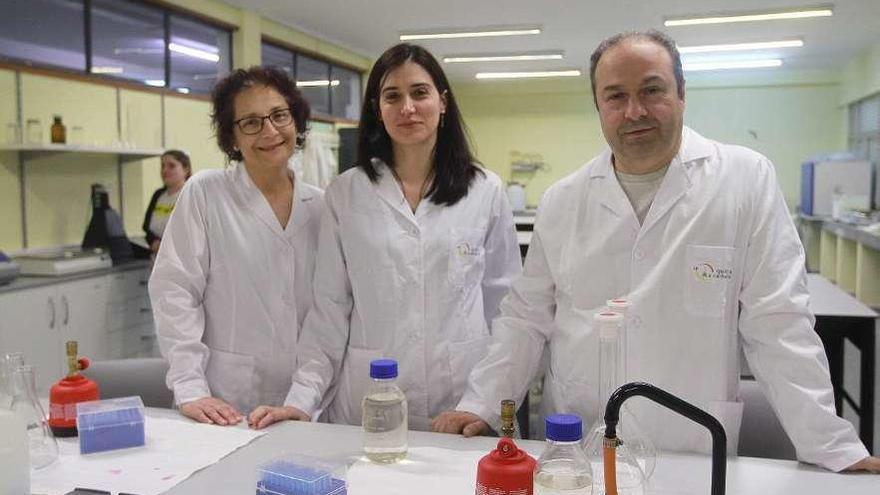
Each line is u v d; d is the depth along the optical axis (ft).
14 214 14.33
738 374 4.94
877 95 27.45
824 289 10.84
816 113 33.09
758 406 5.42
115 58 17.07
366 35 25.16
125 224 17.35
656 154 4.66
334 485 3.72
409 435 5.00
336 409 6.15
